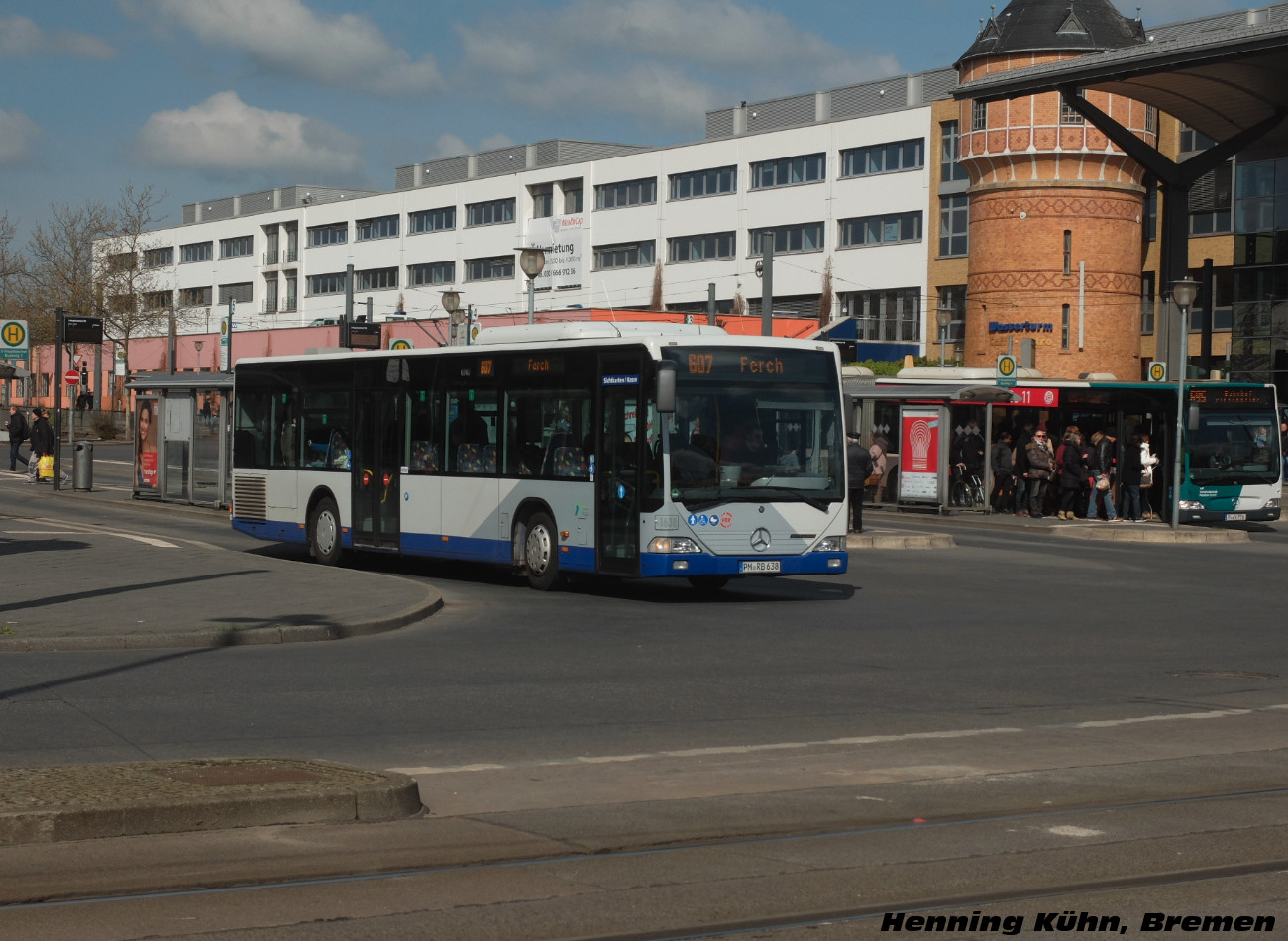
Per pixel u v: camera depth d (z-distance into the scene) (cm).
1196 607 1888
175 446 3503
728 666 1340
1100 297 6219
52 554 2156
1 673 1228
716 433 1809
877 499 3772
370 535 2238
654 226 8800
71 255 8988
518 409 1992
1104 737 1023
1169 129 6919
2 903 607
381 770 852
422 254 10400
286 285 11662
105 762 877
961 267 7344
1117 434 3706
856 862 690
